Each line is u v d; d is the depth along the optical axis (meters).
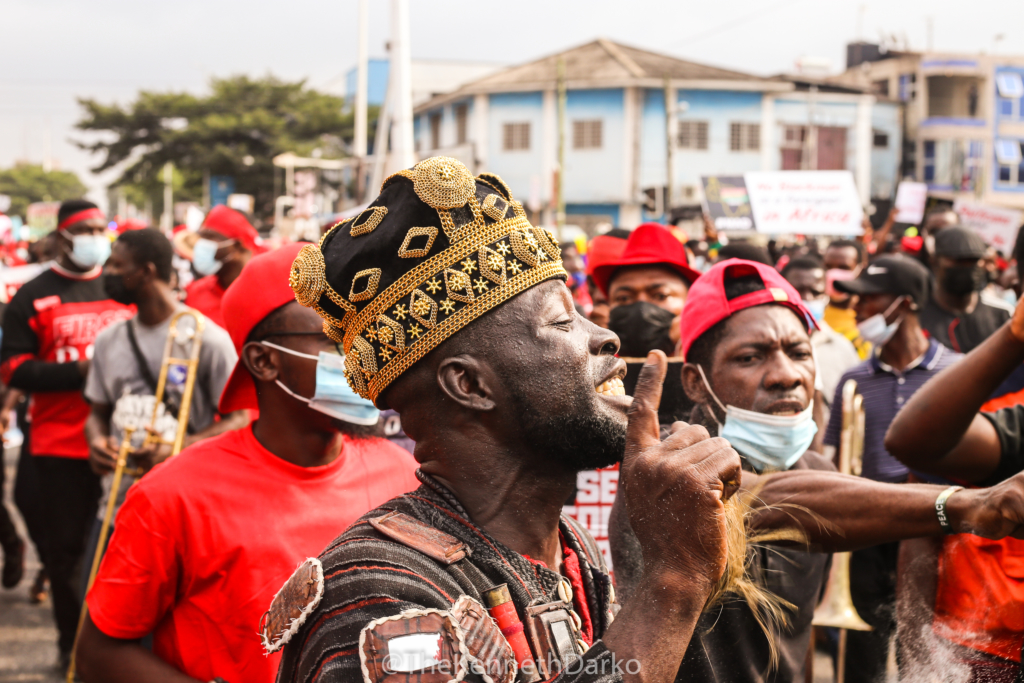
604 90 35.31
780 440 2.11
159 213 64.88
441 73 47.09
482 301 1.14
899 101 39.31
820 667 3.99
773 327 2.14
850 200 11.07
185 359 3.66
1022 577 1.94
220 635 2.11
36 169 90.44
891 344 3.95
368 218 1.20
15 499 5.16
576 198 35.91
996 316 5.41
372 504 2.28
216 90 52.78
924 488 1.54
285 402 2.20
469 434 1.17
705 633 1.59
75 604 4.42
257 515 2.14
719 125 35.81
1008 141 40.06
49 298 4.79
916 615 2.14
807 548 1.65
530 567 1.17
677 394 2.37
